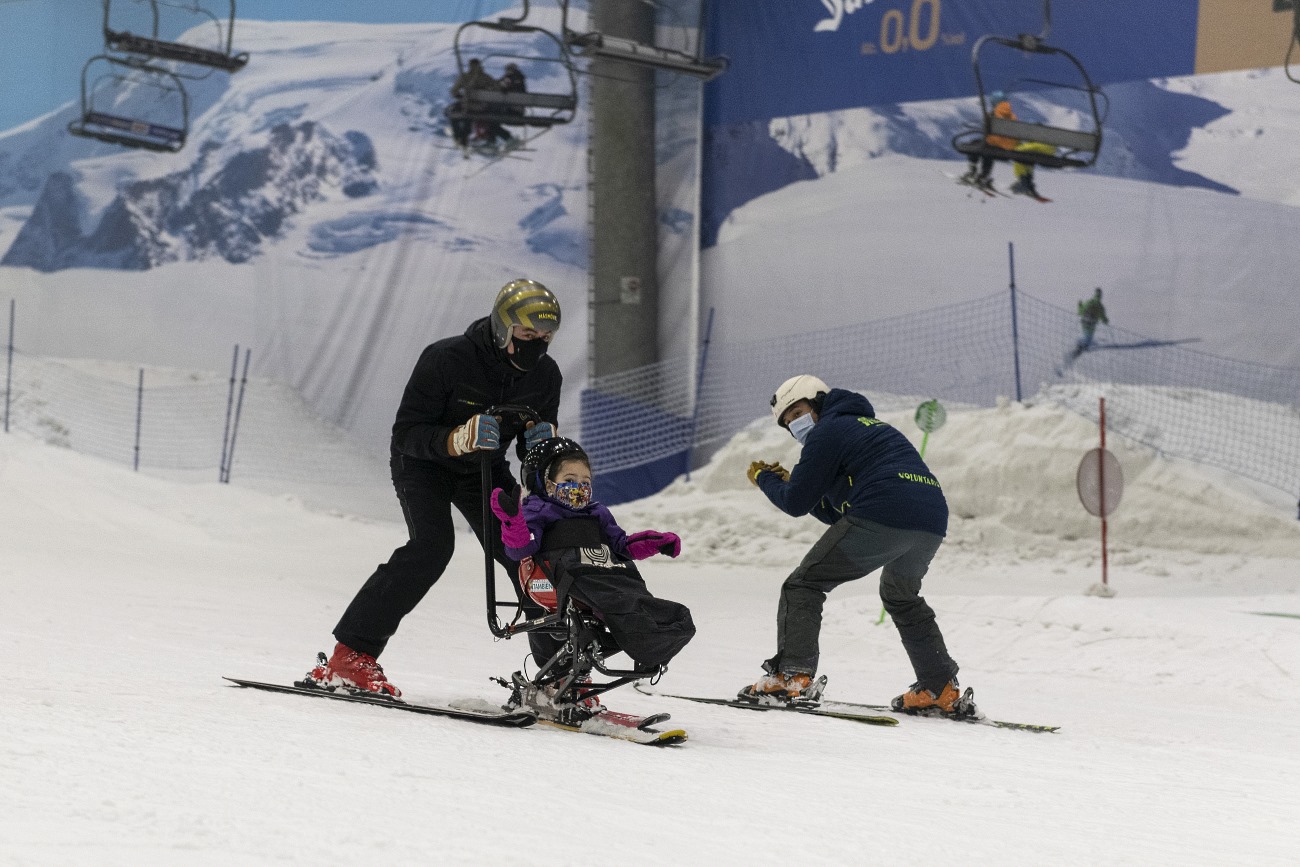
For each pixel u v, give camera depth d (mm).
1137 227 25781
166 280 31094
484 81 27000
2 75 31859
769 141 29641
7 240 31656
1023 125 24203
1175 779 5898
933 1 27922
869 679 11688
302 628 12031
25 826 3221
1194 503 22641
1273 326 24531
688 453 29516
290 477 28328
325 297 30484
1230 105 25047
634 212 29672
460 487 7133
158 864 2957
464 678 9086
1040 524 23234
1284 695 10609
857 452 8375
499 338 6762
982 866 3641
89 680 6910
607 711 6285
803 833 3938
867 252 28438
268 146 30891
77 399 29250
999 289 27047
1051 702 10219
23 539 19891
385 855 3207
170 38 31250
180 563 19062
